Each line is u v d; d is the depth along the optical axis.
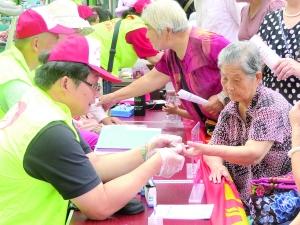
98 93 1.59
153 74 2.86
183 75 2.59
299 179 1.28
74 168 1.41
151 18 2.37
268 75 2.39
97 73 1.56
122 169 1.85
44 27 2.08
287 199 1.72
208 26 3.20
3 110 2.02
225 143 2.03
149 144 1.86
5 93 2.00
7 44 2.66
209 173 1.98
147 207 1.65
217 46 2.36
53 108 1.49
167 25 2.34
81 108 1.56
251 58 1.77
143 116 3.15
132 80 3.68
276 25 2.37
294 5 2.30
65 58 1.50
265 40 2.41
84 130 2.49
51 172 1.38
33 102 1.48
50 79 1.50
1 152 1.40
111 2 5.54
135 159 1.86
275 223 1.72
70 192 1.41
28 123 1.41
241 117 1.97
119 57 3.31
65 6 2.43
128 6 3.40
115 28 3.28
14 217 1.41
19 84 1.99
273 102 1.83
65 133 1.40
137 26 3.26
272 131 1.80
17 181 1.40
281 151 1.88
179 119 2.98
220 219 1.52
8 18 3.35
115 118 2.88
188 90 2.61
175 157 1.65
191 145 1.76
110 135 2.28
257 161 1.80
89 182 1.44
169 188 1.84
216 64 2.41
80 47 1.52
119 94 2.90
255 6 2.73
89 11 3.78
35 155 1.37
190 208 1.61
